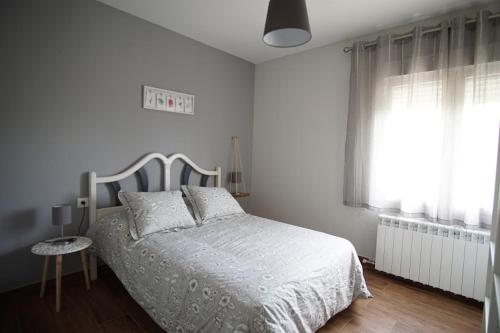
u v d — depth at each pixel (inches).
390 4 91.3
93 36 95.5
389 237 102.9
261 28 114.2
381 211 108.5
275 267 65.8
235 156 150.7
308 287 62.6
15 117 82.0
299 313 57.3
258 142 158.1
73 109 92.7
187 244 79.3
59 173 91.3
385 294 93.6
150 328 71.9
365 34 114.8
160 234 87.3
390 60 104.7
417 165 99.0
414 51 98.0
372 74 110.5
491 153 85.7
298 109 138.9
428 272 94.2
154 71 112.7
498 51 84.1
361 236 118.6
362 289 82.4
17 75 81.5
